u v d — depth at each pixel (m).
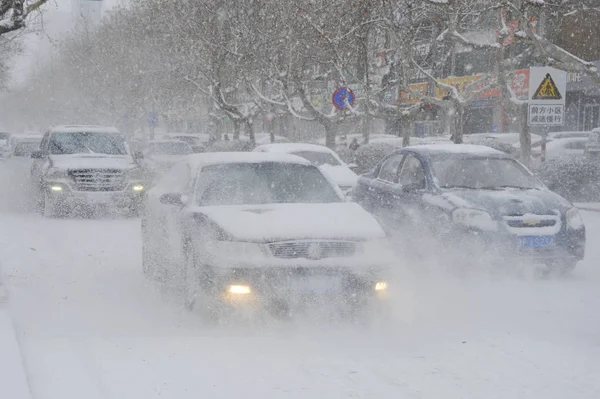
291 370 7.93
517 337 9.28
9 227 19.67
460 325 9.88
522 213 13.00
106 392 7.16
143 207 13.45
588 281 13.01
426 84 55.69
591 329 9.71
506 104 28.14
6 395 6.62
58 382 7.43
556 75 23.02
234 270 9.30
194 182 11.37
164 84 58.81
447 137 46.03
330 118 37.28
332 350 8.69
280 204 10.73
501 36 27.77
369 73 36.78
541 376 7.76
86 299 11.35
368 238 9.77
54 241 17.34
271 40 38.53
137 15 62.31
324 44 34.12
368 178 16.61
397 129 66.94
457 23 29.62
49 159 22.94
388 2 29.75
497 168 14.70
